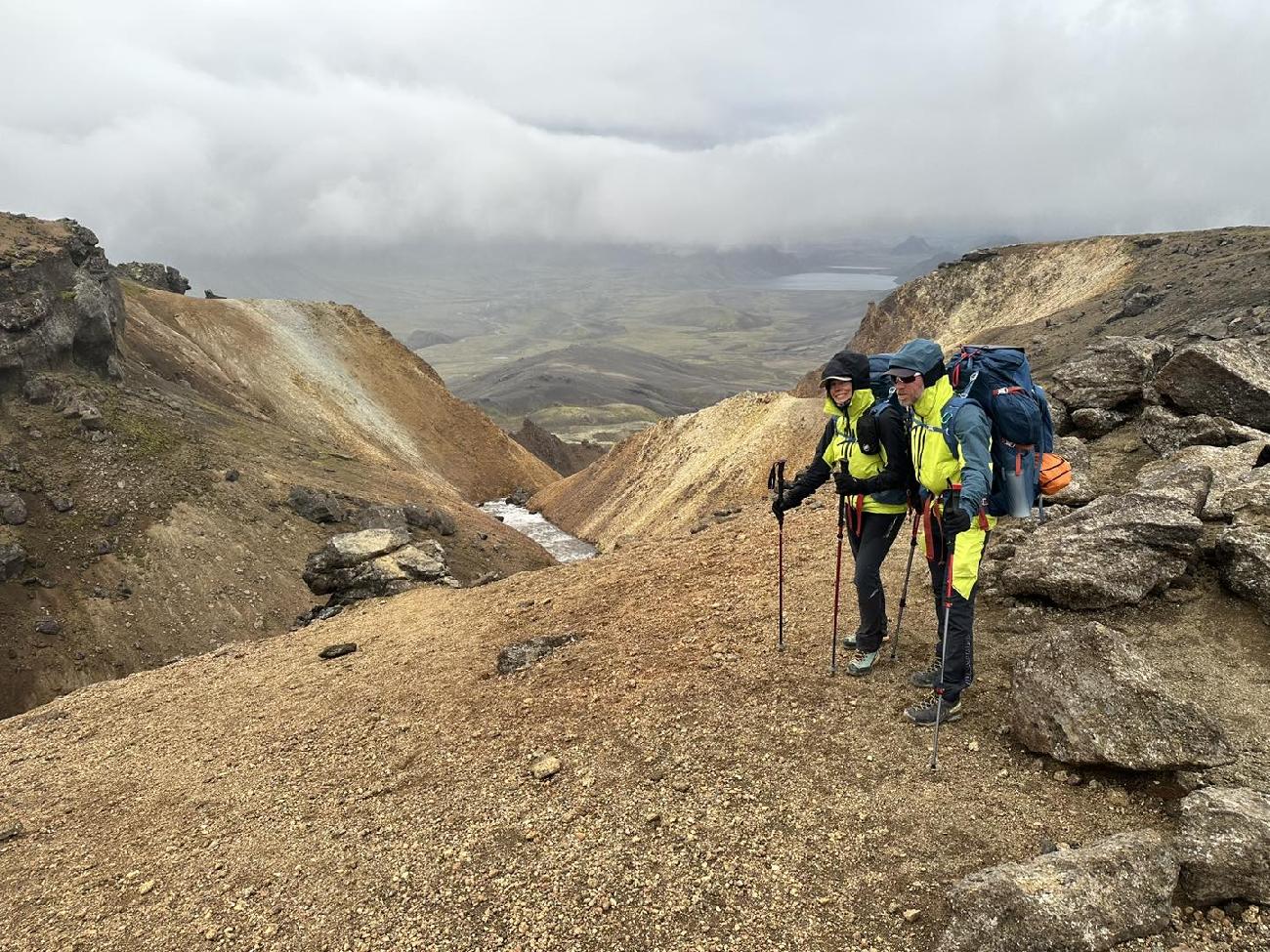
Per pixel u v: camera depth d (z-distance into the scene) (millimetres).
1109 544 6133
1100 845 3645
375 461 92188
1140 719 4355
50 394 55031
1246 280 55938
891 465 5492
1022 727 4859
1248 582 5547
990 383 5078
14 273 56500
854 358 5551
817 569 8602
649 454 83188
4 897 5996
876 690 5875
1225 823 3596
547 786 5629
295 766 7250
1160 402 9109
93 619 43844
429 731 7203
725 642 7309
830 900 4012
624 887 4422
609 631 8633
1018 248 107312
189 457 56750
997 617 6527
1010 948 3328
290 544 53875
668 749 5723
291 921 4805
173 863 5906
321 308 121812
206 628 46188
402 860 5141
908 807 4566
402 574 16844
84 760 8867
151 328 85750
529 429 175750
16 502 46969
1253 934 3252
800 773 5094
